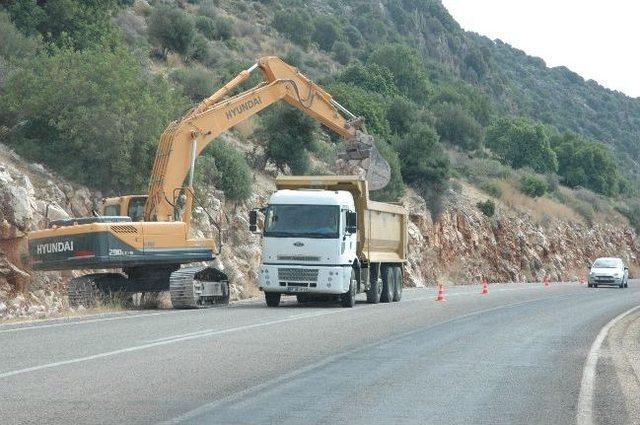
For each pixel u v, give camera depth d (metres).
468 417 10.45
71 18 51.81
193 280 26.95
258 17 124.56
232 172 43.94
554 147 134.75
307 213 29.23
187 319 22.80
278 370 13.92
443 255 68.25
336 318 24.41
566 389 12.81
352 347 17.44
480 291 47.12
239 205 44.19
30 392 11.42
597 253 99.75
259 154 54.44
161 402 10.91
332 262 28.83
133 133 36.09
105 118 35.25
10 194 29.59
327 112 34.44
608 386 13.23
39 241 25.97
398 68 124.19
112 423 9.60
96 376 12.84
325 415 10.30
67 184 34.25
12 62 38.12
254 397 11.43
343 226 29.27
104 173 35.84
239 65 72.25
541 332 22.11
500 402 11.55
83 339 17.52
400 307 30.58
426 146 70.56
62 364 13.95
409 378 13.48
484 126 133.38
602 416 10.74
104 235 25.09
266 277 29.08
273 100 32.03
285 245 29.05
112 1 57.72
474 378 13.69
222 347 16.73
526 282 76.62
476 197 81.12
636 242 115.44
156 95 41.81
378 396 11.75
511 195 88.00
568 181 127.69
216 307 28.41
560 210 96.88
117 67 38.06
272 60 32.41
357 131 35.22
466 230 73.25
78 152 35.41
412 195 68.50
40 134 35.75
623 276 57.38
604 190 128.88
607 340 20.48
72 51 39.31
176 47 74.25
